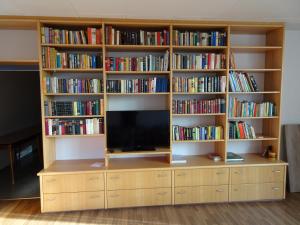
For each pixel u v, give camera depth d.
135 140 3.18
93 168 3.00
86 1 2.48
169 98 3.15
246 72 3.47
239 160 3.25
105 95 3.01
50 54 2.90
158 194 3.04
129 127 3.16
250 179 3.16
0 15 2.72
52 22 2.87
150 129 3.19
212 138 3.25
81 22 2.88
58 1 2.47
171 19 2.93
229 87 3.21
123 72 3.00
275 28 3.21
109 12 2.71
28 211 2.96
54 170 2.92
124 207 3.01
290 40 3.55
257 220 2.74
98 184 2.95
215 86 3.18
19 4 2.51
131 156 3.47
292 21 3.07
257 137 3.33
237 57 3.50
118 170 2.95
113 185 2.96
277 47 3.13
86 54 3.11
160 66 3.08
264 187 3.19
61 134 3.01
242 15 2.87
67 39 2.92
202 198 3.11
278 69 3.18
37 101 4.74
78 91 3.00
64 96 3.27
